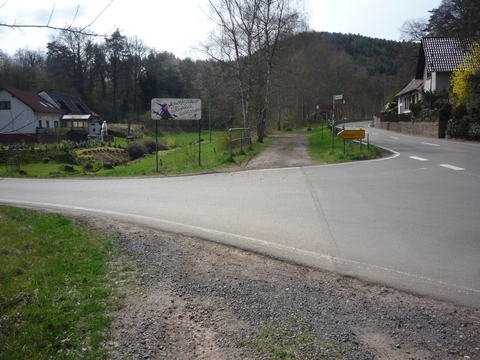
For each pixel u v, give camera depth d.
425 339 3.86
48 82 64.12
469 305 4.54
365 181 12.30
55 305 4.40
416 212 8.58
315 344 3.76
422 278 5.27
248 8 26.34
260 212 8.93
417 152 19.39
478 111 26.95
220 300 4.68
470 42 35.16
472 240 6.72
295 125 60.69
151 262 5.86
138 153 36.28
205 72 31.09
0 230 7.61
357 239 6.89
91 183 14.93
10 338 3.79
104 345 3.74
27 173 22.92
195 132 72.19
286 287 5.05
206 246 6.68
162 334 3.96
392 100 74.38
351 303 4.61
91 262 5.77
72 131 43.44
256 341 3.83
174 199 10.73
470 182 11.62
